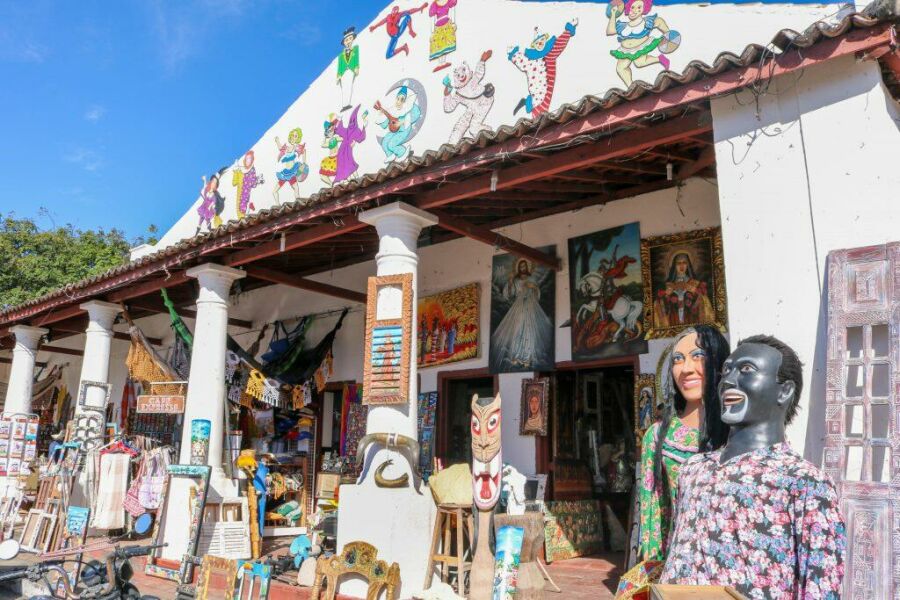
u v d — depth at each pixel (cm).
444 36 1034
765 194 461
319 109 1195
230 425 1071
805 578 254
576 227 893
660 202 825
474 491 579
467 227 778
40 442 1695
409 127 1049
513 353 923
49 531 912
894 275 386
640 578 329
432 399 999
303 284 992
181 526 813
